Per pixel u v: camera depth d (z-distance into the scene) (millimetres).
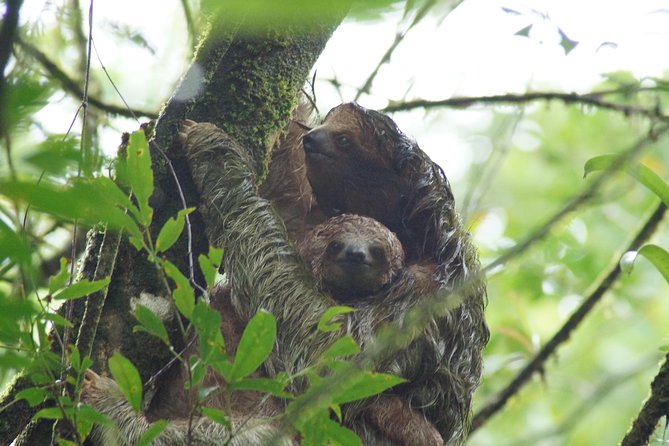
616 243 20938
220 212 10789
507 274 19719
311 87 14727
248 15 4141
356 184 12898
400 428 11008
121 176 7199
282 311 11117
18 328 7047
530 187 23516
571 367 22047
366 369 8148
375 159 12938
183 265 10016
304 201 13508
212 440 9781
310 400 7113
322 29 11078
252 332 6855
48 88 5160
